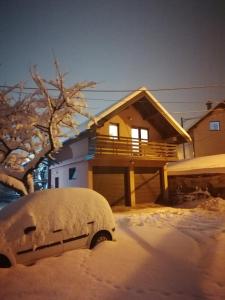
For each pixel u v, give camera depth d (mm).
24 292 4008
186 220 10922
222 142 27984
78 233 6066
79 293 3932
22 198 6121
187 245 6566
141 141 19562
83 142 17312
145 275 4555
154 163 19562
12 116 10258
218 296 3785
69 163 18797
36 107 10586
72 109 10352
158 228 8992
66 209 6121
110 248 6027
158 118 20078
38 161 10273
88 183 16375
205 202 15758
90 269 4836
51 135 9961
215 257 5559
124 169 18391
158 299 3715
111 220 6855
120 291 3973
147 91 18156
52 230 5672
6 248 5020
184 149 28922
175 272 4695
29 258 5262
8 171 10383
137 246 6398
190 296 3791
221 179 17719
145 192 19219
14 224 5305
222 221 10508
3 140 10039
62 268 4879
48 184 23375
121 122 19141
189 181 19672
